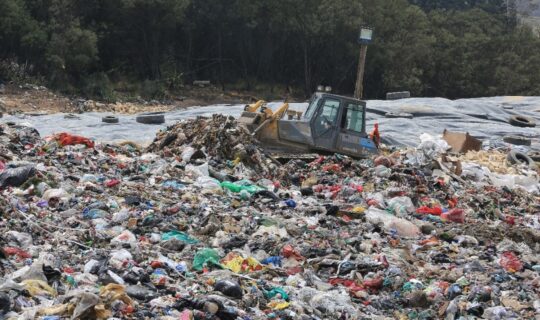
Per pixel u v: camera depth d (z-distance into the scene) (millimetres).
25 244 33781
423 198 57312
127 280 29953
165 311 27000
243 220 42750
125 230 38062
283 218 45250
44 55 180000
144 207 43344
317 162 63531
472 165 74312
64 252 33062
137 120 94938
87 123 94188
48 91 170625
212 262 34562
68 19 185500
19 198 42156
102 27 197375
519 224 53844
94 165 55219
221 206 45938
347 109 67250
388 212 51219
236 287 30078
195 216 42781
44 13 187875
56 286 28219
